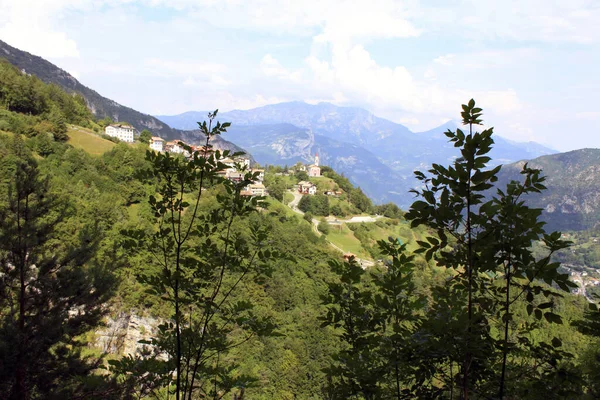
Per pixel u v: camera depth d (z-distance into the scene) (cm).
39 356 825
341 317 512
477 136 334
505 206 348
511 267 356
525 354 423
